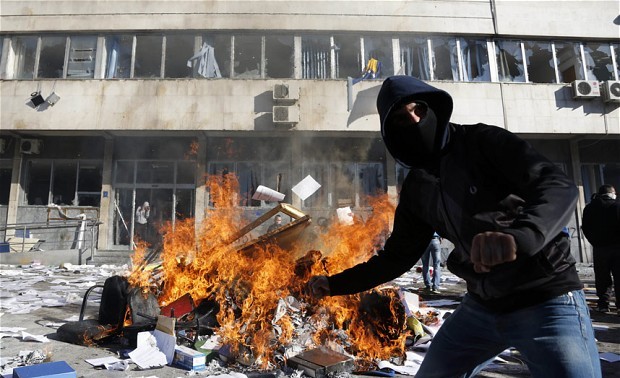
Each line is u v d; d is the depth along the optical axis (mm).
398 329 3486
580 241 16156
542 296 1230
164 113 15320
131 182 16203
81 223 15258
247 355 3227
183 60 17422
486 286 1317
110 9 16188
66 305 5848
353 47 16641
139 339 3467
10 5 16219
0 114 15180
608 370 3172
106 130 15273
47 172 16375
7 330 4285
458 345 1501
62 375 2525
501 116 15812
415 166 1447
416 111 1362
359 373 3088
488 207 1240
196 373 3068
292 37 16422
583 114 15953
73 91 15391
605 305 5684
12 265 12328
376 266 1721
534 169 1114
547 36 16797
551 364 1173
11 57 16172
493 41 16812
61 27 16078
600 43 17172
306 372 2998
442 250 15133
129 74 16281
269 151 16250
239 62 17391
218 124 15320
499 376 3037
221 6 16203
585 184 16719
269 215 4402
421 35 16609
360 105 15562
